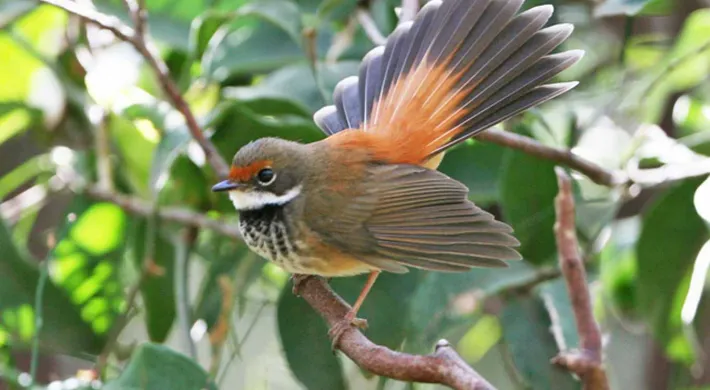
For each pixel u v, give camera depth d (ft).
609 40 44.96
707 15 40.96
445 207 29.66
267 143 32.19
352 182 31.01
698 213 35.55
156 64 33.27
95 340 36.99
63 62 42.06
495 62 31.71
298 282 32.86
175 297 38.88
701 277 36.09
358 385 43.78
